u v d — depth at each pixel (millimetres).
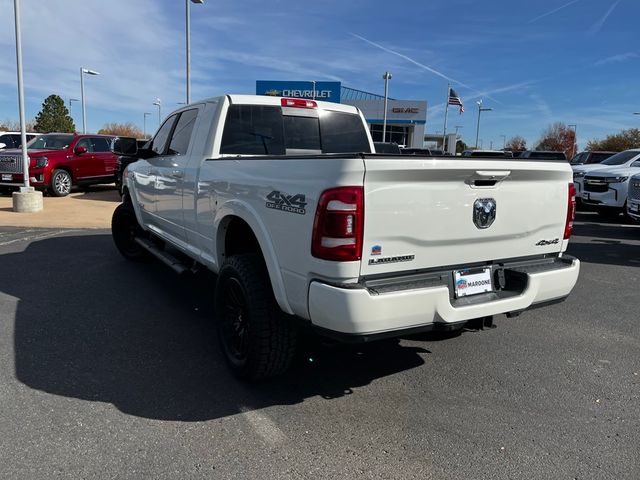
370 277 2770
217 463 2621
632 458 2736
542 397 3422
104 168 16375
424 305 2814
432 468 2621
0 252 7418
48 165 14711
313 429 2963
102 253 7484
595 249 8891
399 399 3352
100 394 3299
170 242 5164
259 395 3354
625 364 3992
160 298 5348
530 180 3318
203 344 4164
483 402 3338
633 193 9906
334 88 47344
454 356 4082
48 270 6375
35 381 3441
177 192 4719
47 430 2863
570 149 74750
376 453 2742
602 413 3221
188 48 19422
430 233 2887
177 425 2963
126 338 4246
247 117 4414
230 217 3707
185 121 4984
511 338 4508
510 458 2719
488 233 3150
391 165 2664
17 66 11797
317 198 2697
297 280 2895
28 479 2447
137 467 2566
